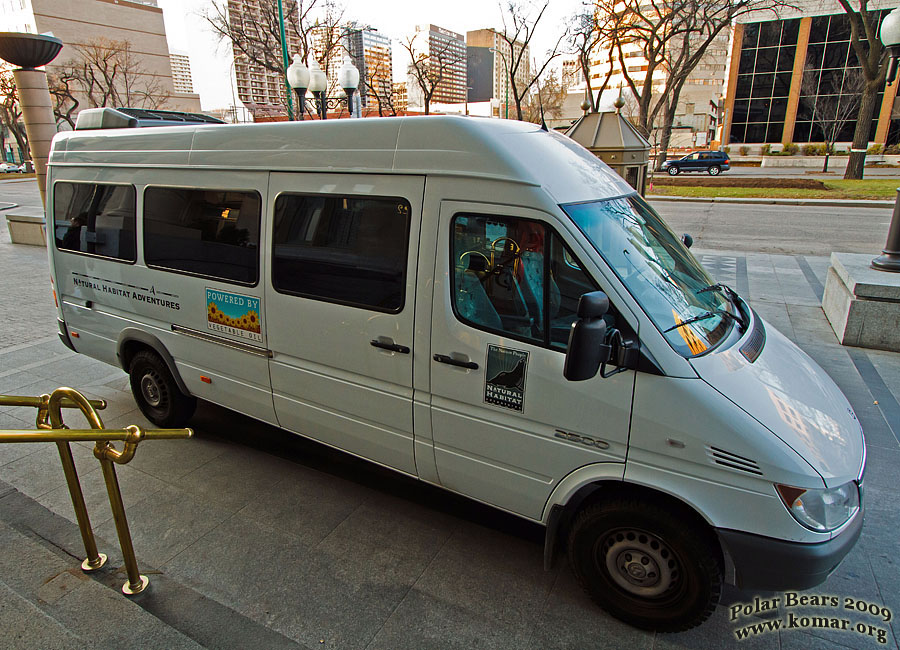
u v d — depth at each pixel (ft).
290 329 12.62
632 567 9.55
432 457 11.34
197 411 18.31
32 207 77.97
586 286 9.11
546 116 223.71
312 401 12.82
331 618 9.91
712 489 8.55
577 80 267.80
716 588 9.01
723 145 164.55
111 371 21.58
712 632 9.72
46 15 224.53
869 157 131.13
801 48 146.92
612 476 9.28
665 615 9.44
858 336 22.29
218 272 13.76
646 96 98.12
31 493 13.66
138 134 15.21
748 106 158.92
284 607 10.15
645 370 8.74
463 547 11.86
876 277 22.22
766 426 8.42
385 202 10.91
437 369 10.64
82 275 17.25
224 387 14.55
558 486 9.89
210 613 9.73
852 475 8.56
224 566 11.18
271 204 12.57
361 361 11.64
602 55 260.01
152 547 11.69
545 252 9.34
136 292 15.78
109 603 8.95
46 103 40.98
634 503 9.29
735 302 11.91
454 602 10.32
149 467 14.88
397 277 10.85
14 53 38.22
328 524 12.57
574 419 9.39
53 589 9.26
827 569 8.42
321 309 11.97
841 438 8.98
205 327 14.37
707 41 97.40
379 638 9.50
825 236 47.16
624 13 94.68
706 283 11.50
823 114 144.77
